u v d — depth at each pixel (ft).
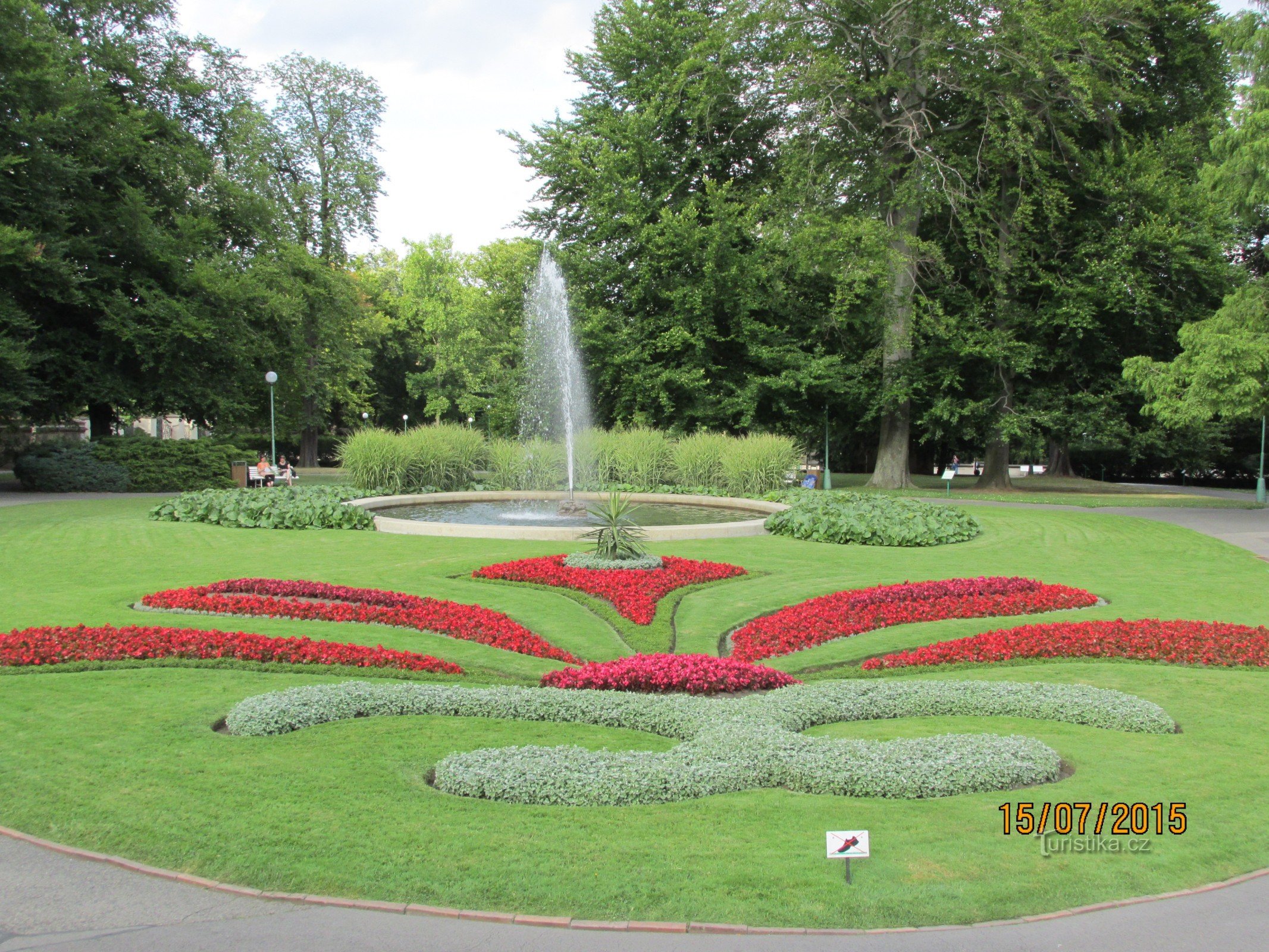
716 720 20.34
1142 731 21.16
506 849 14.29
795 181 94.99
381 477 73.92
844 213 99.60
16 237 75.77
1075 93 86.33
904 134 94.84
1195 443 128.98
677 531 53.36
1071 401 97.50
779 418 110.52
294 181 133.49
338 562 44.27
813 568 44.55
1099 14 89.10
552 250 102.89
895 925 12.48
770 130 107.34
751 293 100.78
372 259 191.21
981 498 93.86
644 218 100.22
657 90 103.40
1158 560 48.85
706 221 104.17
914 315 95.25
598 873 13.55
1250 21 70.64
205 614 32.45
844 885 13.25
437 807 15.85
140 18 101.86
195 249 97.14
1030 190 95.35
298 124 132.57
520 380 107.04
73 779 17.13
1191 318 92.89
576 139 103.96
